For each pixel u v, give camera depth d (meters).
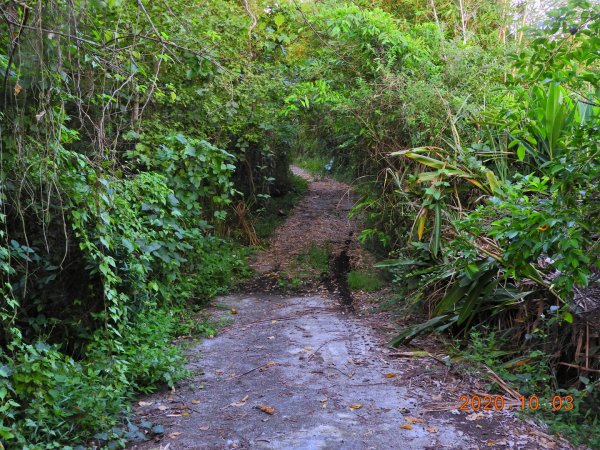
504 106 6.43
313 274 9.11
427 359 5.29
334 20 7.58
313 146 11.95
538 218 3.54
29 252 4.84
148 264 5.89
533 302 5.12
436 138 6.58
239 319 6.99
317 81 7.86
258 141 10.11
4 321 4.25
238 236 10.88
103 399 3.93
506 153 5.44
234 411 4.26
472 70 7.22
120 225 5.26
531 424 3.96
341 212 13.04
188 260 7.77
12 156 4.25
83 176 4.63
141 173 6.20
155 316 6.02
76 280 5.41
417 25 8.16
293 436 3.81
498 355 4.94
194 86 7.48
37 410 3.62
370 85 7.46
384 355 5.45
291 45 8.91
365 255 9.77
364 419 4.06
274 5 8.52
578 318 4.55
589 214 3.56
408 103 6.79
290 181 14.80
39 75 3.97
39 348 4.29
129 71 5.24
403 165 7.15
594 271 4.45
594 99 4.50
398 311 6.90
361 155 8.24
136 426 4.00
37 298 5.26
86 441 3.72
